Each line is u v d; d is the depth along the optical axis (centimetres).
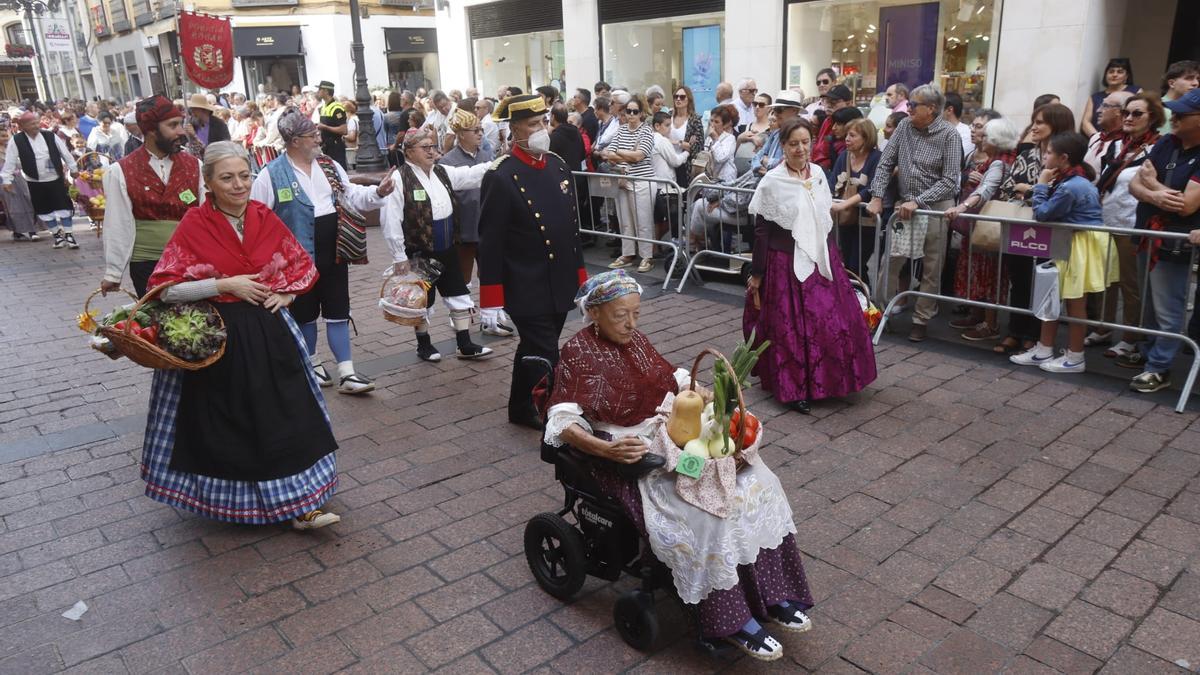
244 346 365
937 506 400
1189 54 967
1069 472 427
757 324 526
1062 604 324
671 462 280
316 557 377
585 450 293
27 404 577
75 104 2367
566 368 304
